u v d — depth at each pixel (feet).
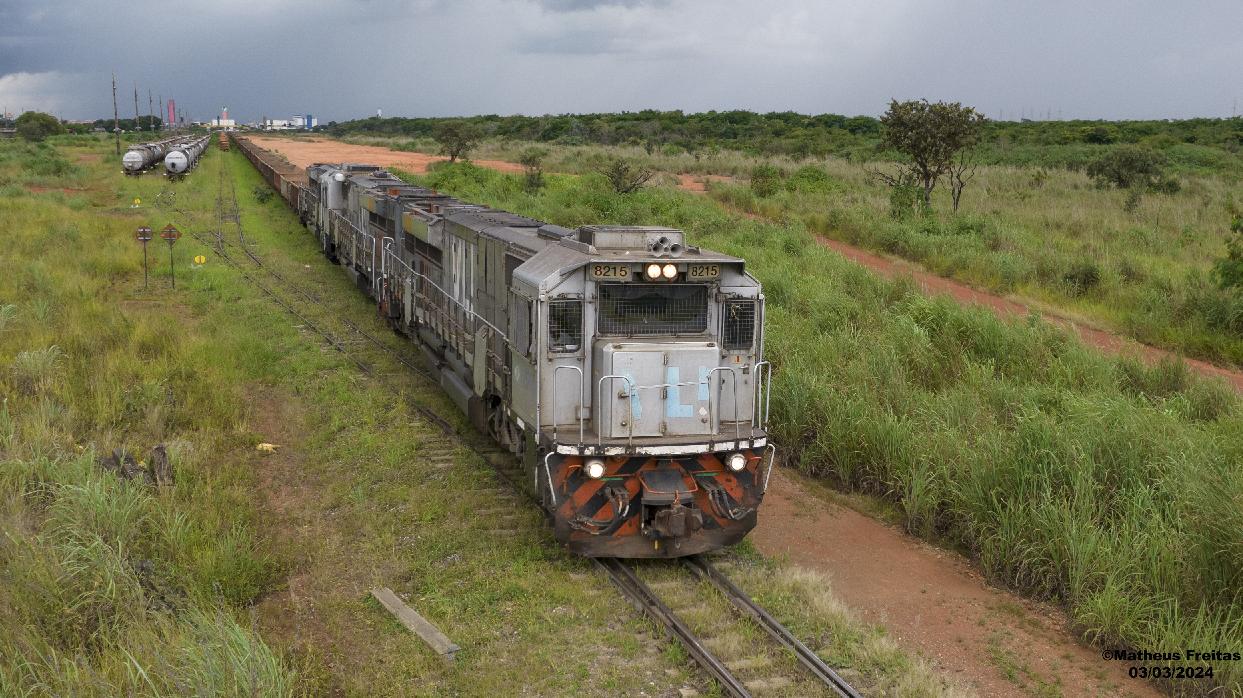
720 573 29.17
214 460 37.45
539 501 31.96
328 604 27.07
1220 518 26.25
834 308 57.98
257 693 20.25
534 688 23.16
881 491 37.29
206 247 90.22
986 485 32.32
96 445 36.76
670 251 30.68
